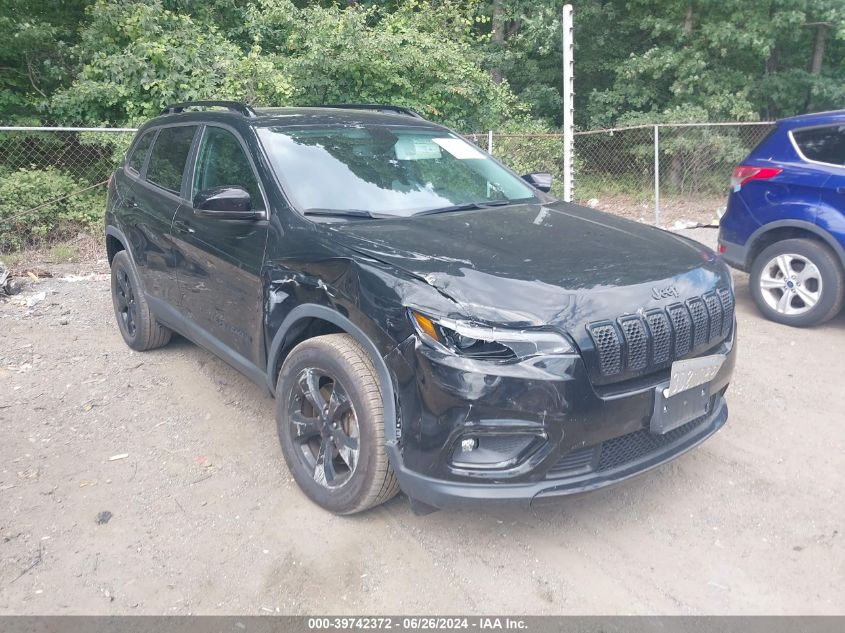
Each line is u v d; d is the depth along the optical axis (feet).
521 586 9.73
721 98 44.98
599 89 53.62
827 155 19.30
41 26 38.68
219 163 14.15
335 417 10.86
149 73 35.99
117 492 11.89
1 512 11.28
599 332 9.52
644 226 13.15
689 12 45.91
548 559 10.29
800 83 47.47
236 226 12.86
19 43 38.42
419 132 15.29
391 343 9.69
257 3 43.16
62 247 30.14
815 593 9.57
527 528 11.02
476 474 9.36
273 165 12.71
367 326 10.02
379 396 10.16
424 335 9.36
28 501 11.59
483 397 9.07
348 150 13.67
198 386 16.11
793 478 12.39
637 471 10.08
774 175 20.02
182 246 14.62
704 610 9.28
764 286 20.66
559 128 50.11
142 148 17.90
